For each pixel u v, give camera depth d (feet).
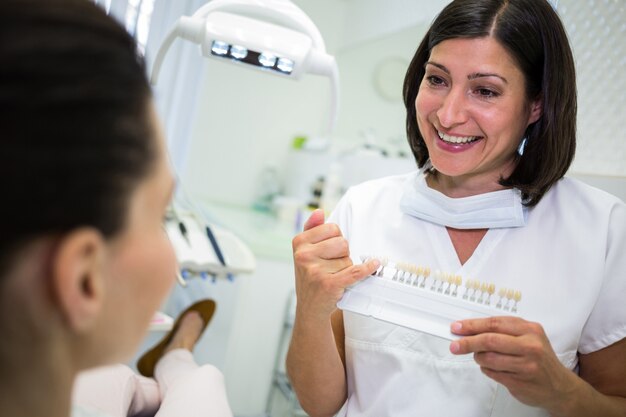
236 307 6.57
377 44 9.04
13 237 1.01
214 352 7.10
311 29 3.59
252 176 10.72
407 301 2.61
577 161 3.72
